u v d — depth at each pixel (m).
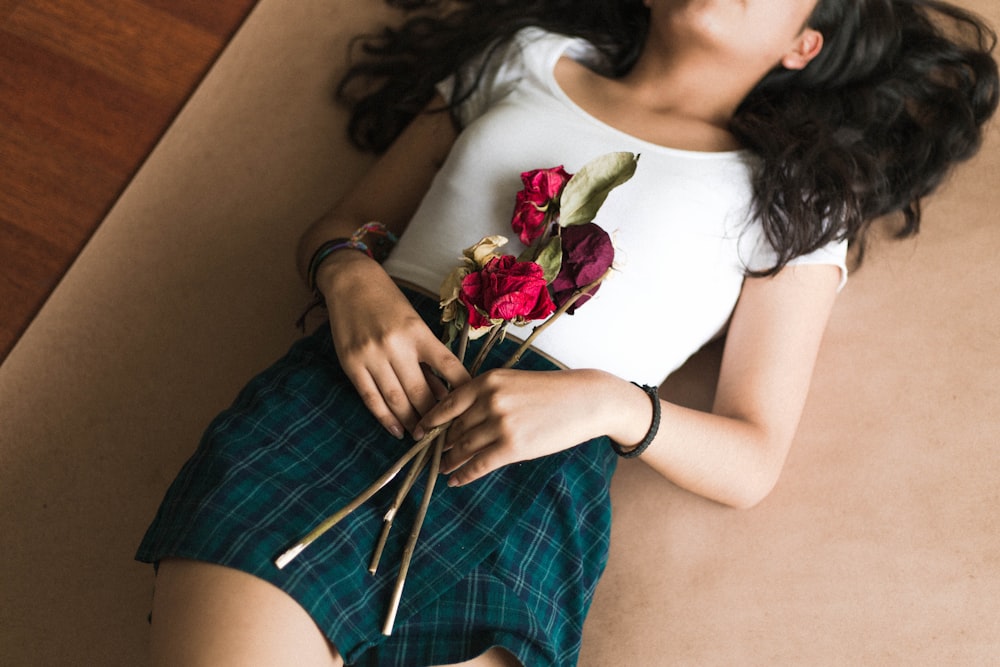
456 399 1.08
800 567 1.31
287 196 1.65
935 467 1.35
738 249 1.35
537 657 1.08
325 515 1.08
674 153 1.35
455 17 1.73
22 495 1.42
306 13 1.77
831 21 1.50
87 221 1.66
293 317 1.56
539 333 1.22
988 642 1.22
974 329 1.44
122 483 1.43
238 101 1.70
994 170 1.56
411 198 1.49
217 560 1.00
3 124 1.71
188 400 1.50
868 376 1.44
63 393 1.48
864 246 1.51
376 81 1.71
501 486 1.15
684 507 1.38
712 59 1.41
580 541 1.19
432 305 1.27
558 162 1.34
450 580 1.09
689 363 1.50
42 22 1.78
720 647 1.27
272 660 0.97
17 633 1.33
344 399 1.19
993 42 1.62
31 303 1.60
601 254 1.13
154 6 1.81
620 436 1.14
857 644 1.25
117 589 1.36
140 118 1.74
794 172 1.36
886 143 1.57
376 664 1.07
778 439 1.27
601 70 1.58
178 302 1.56
